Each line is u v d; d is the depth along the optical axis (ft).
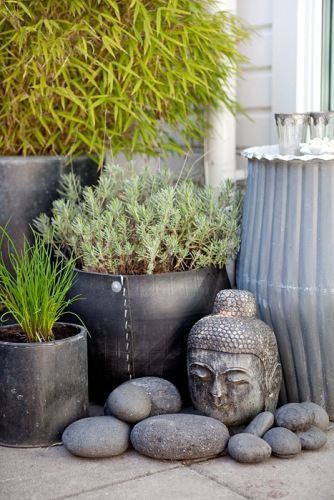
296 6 11.95
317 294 9.00
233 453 8.11
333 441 8.77
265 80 12.79
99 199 10.52
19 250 10.91
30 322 8.88
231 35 12.10
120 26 11.07
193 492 7.51
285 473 7.91
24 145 11.28
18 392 8.57
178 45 11.36
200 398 8.90
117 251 9.56
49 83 11.04
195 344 8.89
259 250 9.46
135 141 11.43
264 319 9.45
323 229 8.96
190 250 10.07
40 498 7.41
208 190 10.16
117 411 8.50
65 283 9.95
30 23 10.89
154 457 8.20
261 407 8.84
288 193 9.13
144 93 11.32
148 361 9.49
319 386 9.34
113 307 9.43
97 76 11.45
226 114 12.74
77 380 8.82
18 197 10.84
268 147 10.32
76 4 10.59
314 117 9.57
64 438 8.39
